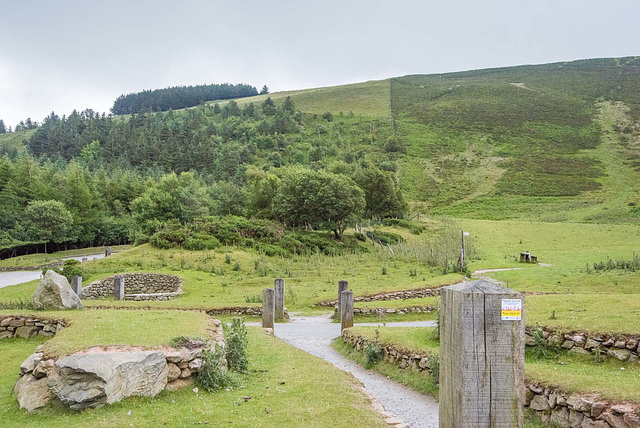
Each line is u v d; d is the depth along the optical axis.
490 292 4.03
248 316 21.70
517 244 51.41
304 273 34.19
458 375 4.04
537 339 10.99
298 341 16.48
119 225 89.19
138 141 159.25
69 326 11.01
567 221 79.25
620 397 6.98
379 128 169.38
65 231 76.56
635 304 13.01
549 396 7.82
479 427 3.97
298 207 53.47
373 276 32.75
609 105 165.75
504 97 182.25
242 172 128.25
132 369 7.66
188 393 8.16
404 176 124.62
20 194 81.56
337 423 6.82
